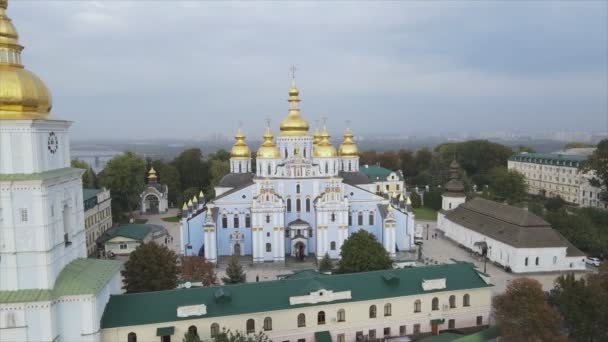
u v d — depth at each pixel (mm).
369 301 65312
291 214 117438
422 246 124625
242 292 63375
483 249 110188
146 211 178000
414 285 68375
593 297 57438
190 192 172125
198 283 71688
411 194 184750
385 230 113375
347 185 118688
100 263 59469
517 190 174750
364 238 82000
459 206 134125
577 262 99812
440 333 66125
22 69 50219
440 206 176375
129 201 163250
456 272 71688
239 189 115688
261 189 110312
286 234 116438
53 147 52312
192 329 58656
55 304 49500
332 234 111250
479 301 69938
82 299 50781
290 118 124375
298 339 63062
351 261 79500
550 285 91125
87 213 121625
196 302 60406
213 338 56688
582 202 174250
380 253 80438
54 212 50625
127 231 119562
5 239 47406
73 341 51000
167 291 61562
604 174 142000
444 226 137750
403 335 67438
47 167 50469
